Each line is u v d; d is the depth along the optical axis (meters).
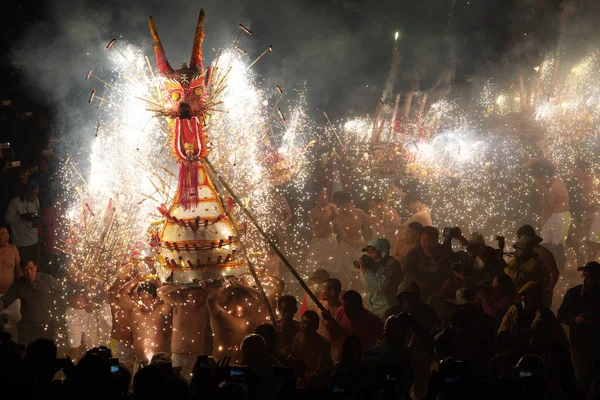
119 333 8.46
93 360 5.13
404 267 9.29
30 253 12.51
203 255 8.02
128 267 8.62
